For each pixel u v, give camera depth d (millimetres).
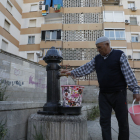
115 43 17375
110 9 18250
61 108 2879
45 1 18828
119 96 2254
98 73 2443
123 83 2303
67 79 12688
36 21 19016
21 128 2674
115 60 2293
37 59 17672
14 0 17734
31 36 18812
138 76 17344
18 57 8141
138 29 18562
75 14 18625
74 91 2836
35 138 2529
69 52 17438
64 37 17984
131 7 19469
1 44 14766
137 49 18000
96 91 14227
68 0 19031
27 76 8836
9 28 16594
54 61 3105
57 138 2531
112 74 2289
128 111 2355
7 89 7180
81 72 2723
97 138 3342
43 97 10234
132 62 17438
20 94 8164
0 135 2162
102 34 17906
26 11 19453
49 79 3084
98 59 2496
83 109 4777
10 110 2438
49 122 2588
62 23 18406
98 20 18391
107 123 2260
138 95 2191
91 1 18984
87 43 17547
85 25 18188
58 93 3104
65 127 2537
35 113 3041
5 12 15625
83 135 2586
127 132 2277
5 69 7145
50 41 17578
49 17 19078
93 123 5066
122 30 17812
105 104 2328
